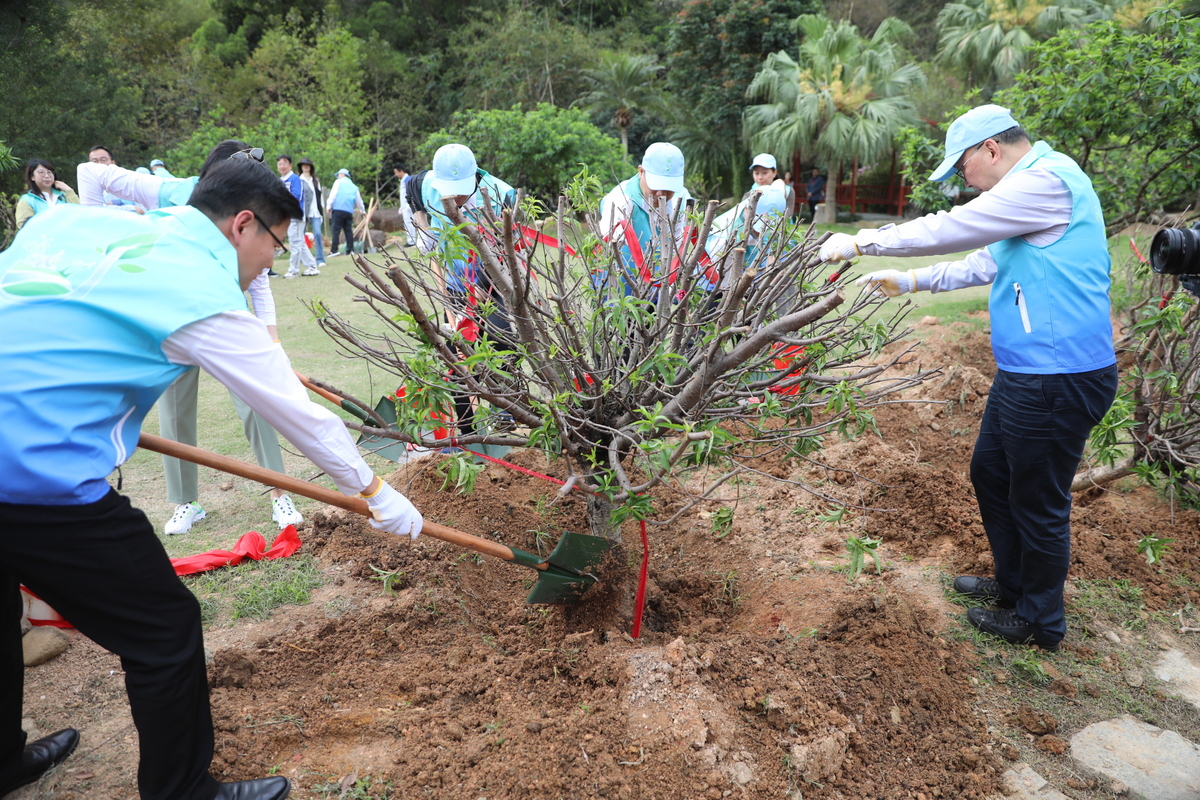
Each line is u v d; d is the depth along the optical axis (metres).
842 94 17.95
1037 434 2.70
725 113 21.03
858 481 4.09
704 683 2.51
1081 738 2.58
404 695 2.60
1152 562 3.41
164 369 1.86
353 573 3.29
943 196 8.02
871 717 2.52
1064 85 6.39
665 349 2.55
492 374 2.68
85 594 1.85
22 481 1.71
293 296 9.48
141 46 28.28
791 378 2.73
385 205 23.89
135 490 4.27
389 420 3.65
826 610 3.07
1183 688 2.82
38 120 19.80
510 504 3.83
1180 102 5.89
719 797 2.19
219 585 3.24
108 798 2.21
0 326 1.72
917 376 2.75
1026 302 2.69
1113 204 6.82
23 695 2.37
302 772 2.26
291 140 18.72
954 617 3.15
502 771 2.23
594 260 2.79
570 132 16.55
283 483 2.23
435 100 31.97
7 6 20.11
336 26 31.52
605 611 3.03
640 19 34.94
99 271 1.80
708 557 3.67
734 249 2.36
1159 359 3.91
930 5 29.44
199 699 2.04
